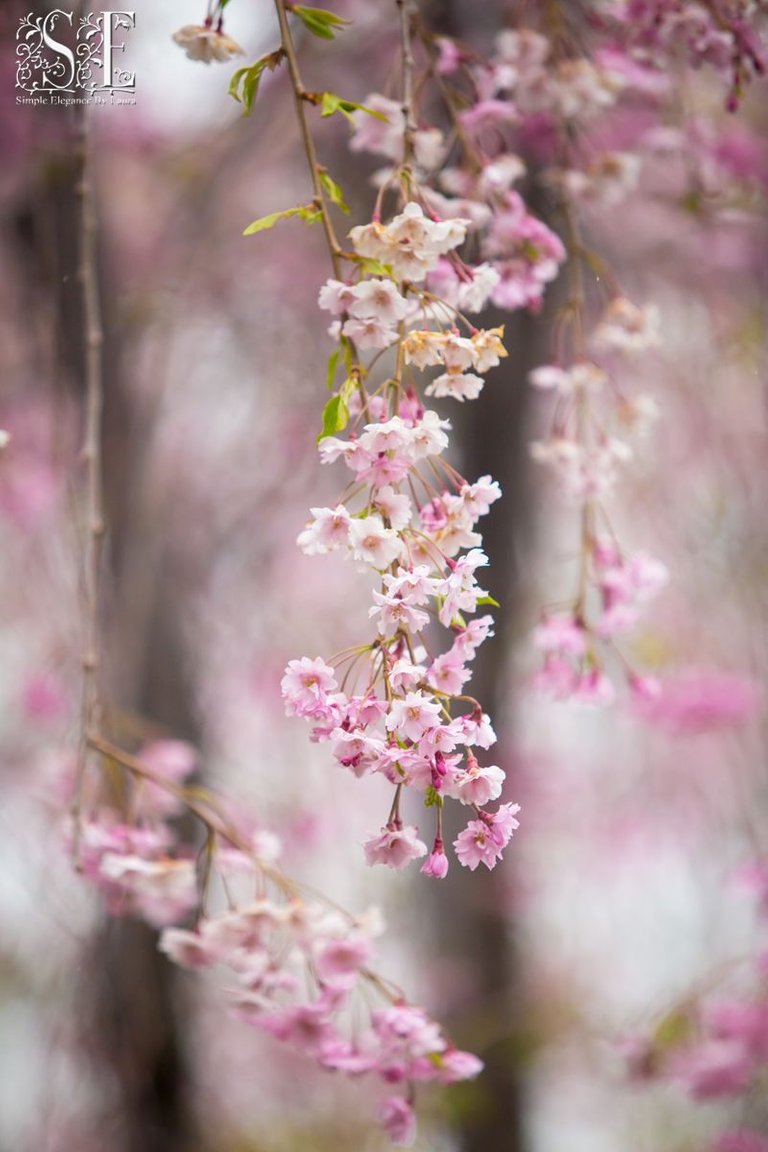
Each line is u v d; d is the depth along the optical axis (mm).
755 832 5426
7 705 5324
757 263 5105
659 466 5535
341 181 5211
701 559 5371
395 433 1904
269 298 5582
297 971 2926
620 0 3037
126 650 4691
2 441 2676
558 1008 6117
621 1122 6035
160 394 5035
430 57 3061
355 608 6750
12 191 4484
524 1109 6109
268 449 5855
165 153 5211
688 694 5082
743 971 4637
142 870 2834
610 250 5246
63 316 4266
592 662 3033
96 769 3662
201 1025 5348
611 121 4137
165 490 5270
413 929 6555
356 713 1839
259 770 6348
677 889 6469
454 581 1838
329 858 6449
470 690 5965
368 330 2053
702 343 5387
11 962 5117
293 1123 5832
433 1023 2699
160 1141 4723
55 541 5000
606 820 6555
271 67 2260
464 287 2342
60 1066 4586
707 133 4086
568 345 5391
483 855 1872
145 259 5203
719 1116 5227
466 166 2986
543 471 6145
